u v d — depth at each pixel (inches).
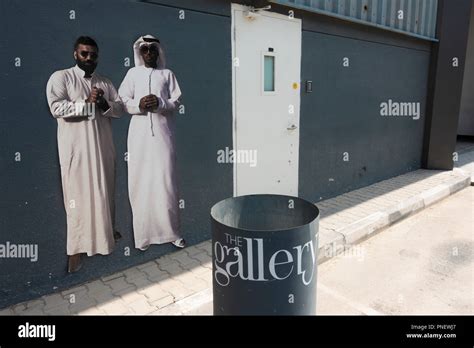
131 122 134.1
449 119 302.5
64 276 125.6
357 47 226.4
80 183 124.6
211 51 153.3
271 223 91.8
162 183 144.8
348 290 134.0
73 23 117.0
